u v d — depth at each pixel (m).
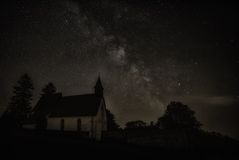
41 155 13.80
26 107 51.75
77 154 15.88
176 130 33.09
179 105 60.12
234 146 33.19
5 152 13.24
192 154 25.75
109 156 17.02
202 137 33.31
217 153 27.56
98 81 47.53
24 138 19.70
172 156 22.70
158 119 60.50
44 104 49.81
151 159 18.67
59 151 15.92
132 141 35.34
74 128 40.19
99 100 43.47
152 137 33.88
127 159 16.92
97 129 39.47
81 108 42.97
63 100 49.06
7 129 25.47
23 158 12.48
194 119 58.03
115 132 38.50
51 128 42.62
